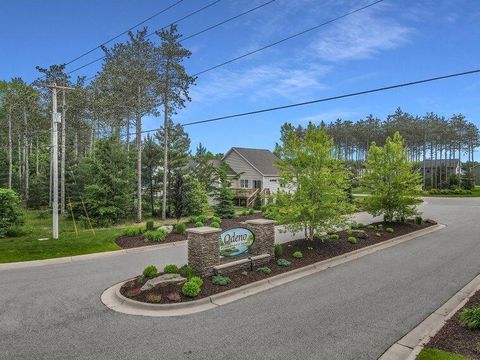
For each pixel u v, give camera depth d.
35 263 13.54
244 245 12.23
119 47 28.94
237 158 43.72
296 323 7.97
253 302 9.33
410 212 21.66
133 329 7.67
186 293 9.38
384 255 14.94
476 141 74.81
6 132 49.03
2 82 43.66
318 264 13.12
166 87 26.98
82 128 40.44
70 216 27.22
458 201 45.25
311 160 15.21
